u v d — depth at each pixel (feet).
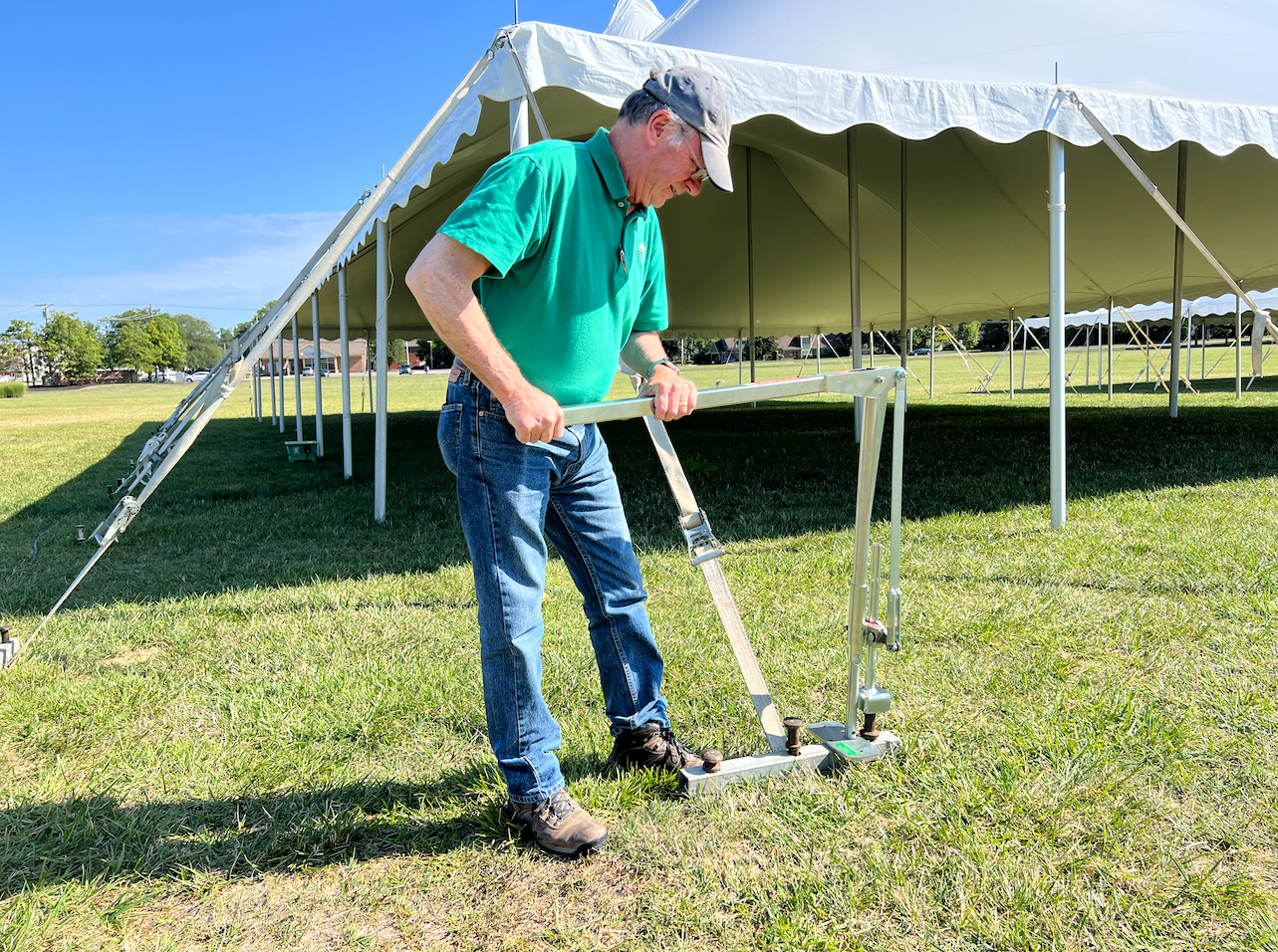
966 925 4.70
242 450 36.22
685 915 4.85
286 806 6.18
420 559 13.65
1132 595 10.24
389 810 6.11
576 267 5.43
